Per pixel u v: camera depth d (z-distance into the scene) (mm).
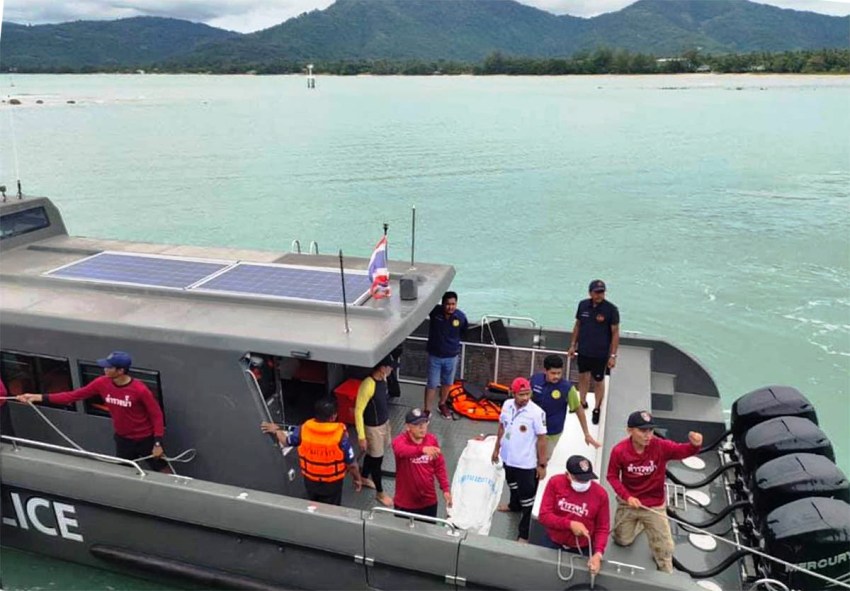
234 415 6590
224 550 6398
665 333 16922
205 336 6449
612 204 31016
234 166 40969
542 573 5488
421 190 34125
